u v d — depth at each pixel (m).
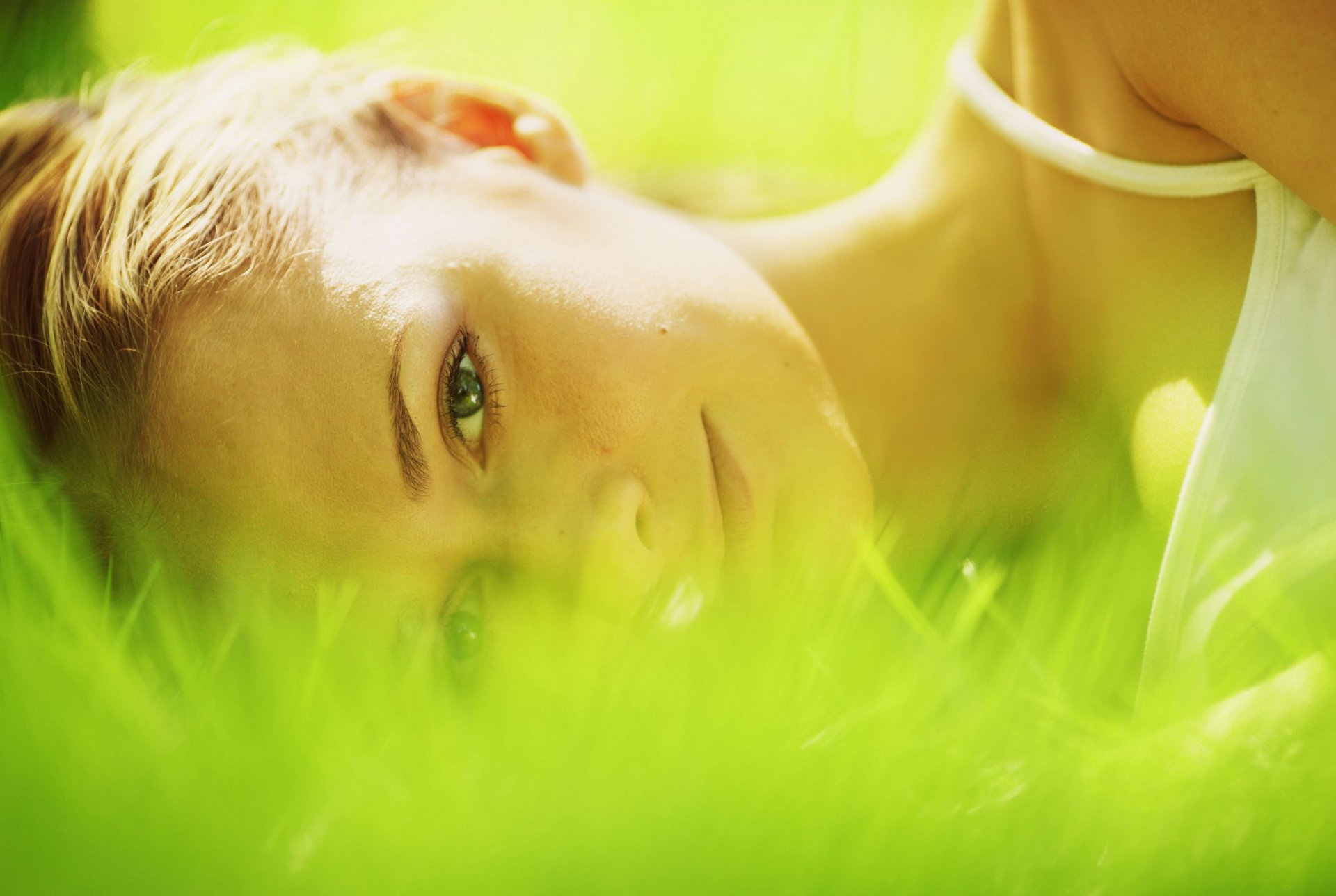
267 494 1.08
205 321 1.09
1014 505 1.17
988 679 1.09
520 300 1.10
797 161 1.62
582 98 1.80
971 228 1.18
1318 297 1.09
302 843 1.01
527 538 1.09
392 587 1.08
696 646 1.08
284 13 1.59
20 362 1.12
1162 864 1.00
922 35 1.55
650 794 1.01
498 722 1.06
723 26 1.80
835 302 1.18
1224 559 1.08
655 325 1.11
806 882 1.00
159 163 1.13
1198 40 1.09
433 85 1.19
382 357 1.08
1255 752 1.02
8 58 1.39
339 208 1.12
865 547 1.08
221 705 1.04
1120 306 1.13
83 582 1.08
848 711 1.04
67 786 1.02
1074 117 1.14
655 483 1.10
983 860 1.00
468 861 1.00
